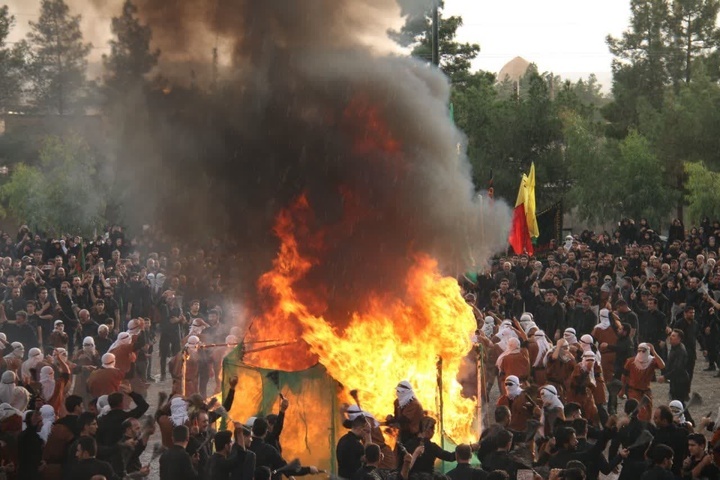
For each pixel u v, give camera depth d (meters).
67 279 26.16
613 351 18.27
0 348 16.66
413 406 11.89
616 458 10.86
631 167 45.88
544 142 48.19
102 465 9.85
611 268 26.41
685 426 11.98
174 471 10.16
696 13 62.31
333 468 12.40
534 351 16.52
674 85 62.34
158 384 21.11
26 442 11.07
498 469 10.05
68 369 14.47
